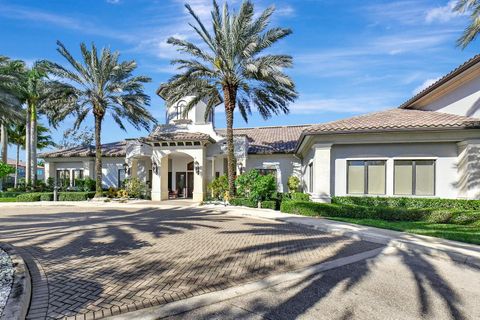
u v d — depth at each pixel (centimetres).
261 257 746
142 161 2933
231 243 898
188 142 2428
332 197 1570
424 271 650
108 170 3005
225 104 2061
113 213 1678
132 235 1018
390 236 942
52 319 419
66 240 938
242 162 2425
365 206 1416
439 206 1416
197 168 2431
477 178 1382
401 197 1494
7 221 1370
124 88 2434
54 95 2292
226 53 1950
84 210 1847
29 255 758
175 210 1823
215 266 669
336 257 755
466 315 445
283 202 1628
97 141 2508
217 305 469
